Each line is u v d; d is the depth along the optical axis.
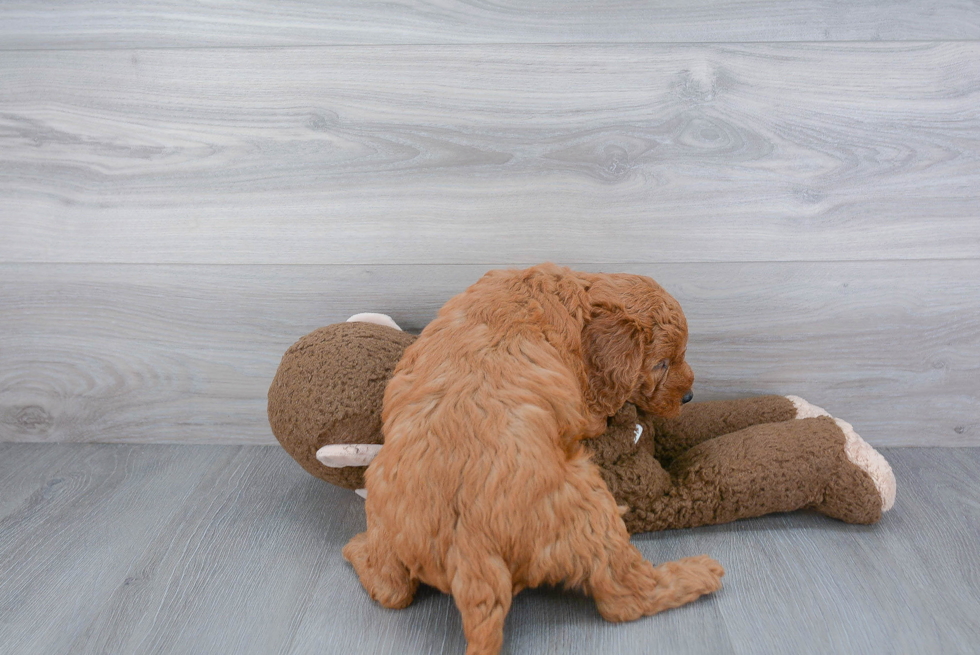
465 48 1.48
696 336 1.62
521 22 1.46
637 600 1.14
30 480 1.61
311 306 1.65
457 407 1.08
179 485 1.59
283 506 1.51
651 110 1.49
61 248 1.65
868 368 1.63
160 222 1.62
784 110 1.48
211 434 1.77
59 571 1.31
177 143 1.57
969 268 1.55
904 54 1.44
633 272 1.58
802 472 1.34
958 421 1.66
